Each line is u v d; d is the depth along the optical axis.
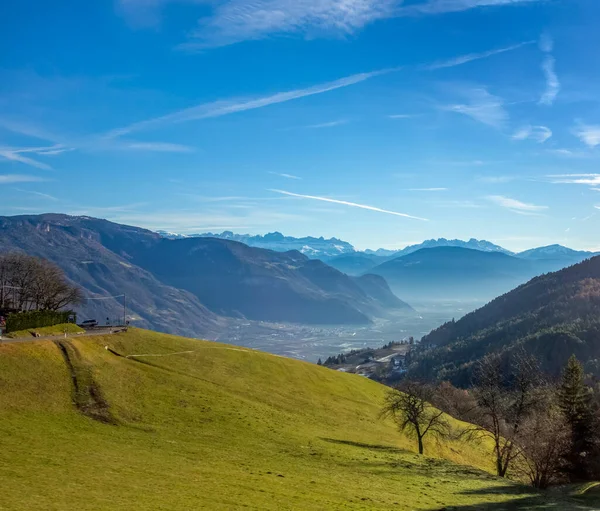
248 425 66.88
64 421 55.34
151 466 44.03
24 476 36.47
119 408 62.62
